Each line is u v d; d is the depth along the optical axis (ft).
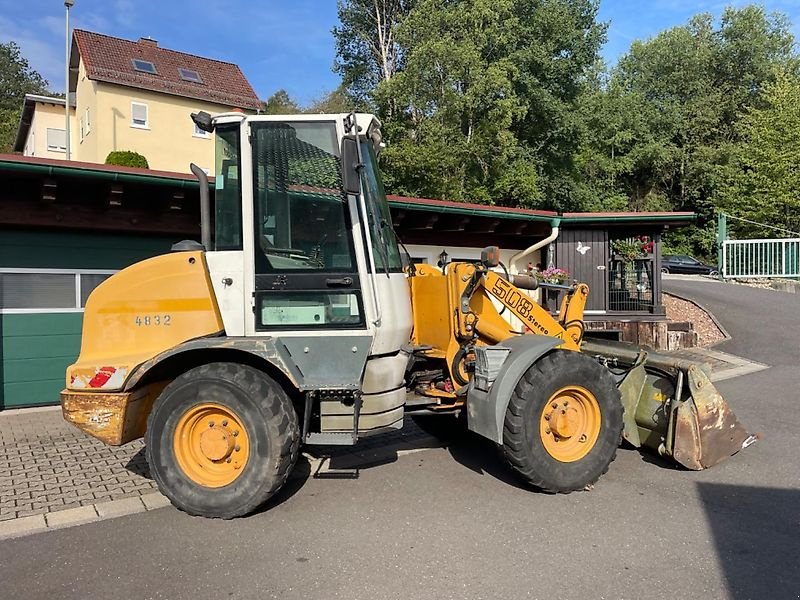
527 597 10.73
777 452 19.13
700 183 129.59
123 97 85.71
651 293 42.65
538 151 98.89
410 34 85.92
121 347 14.98
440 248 36.88
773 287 63.41
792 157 102.63
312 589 11.12
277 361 14.21
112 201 25.27
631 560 12.08
